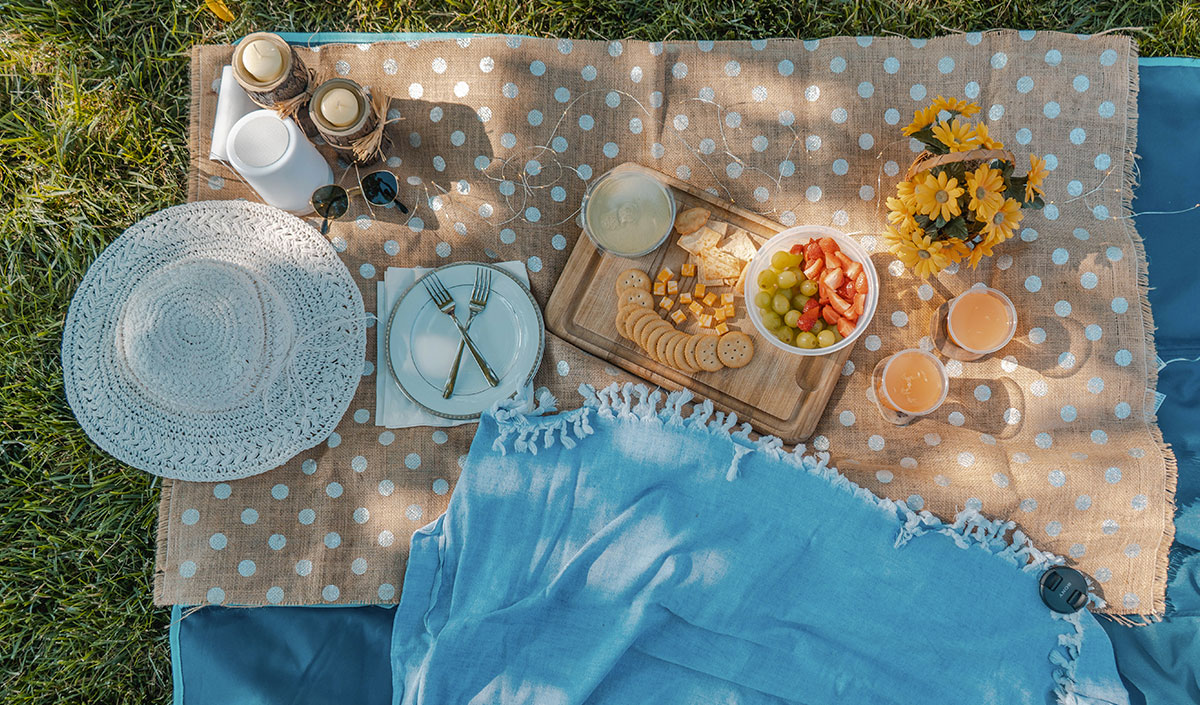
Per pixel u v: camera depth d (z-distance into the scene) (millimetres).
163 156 2279
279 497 1905
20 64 2277
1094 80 1963
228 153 1712
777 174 1997
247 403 1802
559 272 1985
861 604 1861
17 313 2252
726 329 1915
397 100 2008
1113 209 1956
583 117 2010
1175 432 1963
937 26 2232
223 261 1790
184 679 1906
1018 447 1903
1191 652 1889
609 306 1944
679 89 2014
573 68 2012
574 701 1829
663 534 1874
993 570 1854
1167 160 2039
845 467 1899
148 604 2207
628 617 1859
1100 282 1919
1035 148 1965
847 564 1860
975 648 1852
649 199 1900
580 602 1881
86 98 2268
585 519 1902
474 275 1911
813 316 1824
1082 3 2227
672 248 1960
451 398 1888
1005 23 2240
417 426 1924
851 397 1942
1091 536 1860
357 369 1870
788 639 1872
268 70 1663
